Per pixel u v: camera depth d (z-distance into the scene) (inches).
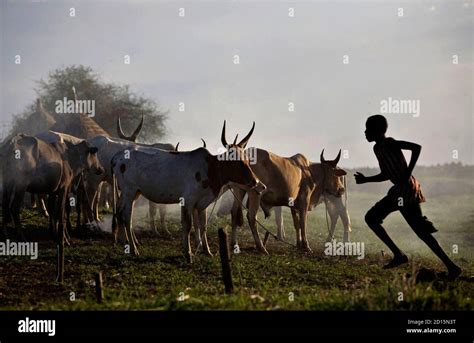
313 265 557.6
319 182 691.4
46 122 989.8
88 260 539.8
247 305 349.1
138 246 612.4
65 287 462.6
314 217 1008.9
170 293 405.7
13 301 429.1
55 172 598.2
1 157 580.1
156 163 572.1
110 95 1346.0
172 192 567.8
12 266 516.7
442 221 1028.5
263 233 753.6
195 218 603.5
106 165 676.7
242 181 563.5
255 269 527.8
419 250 710.5
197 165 564.1
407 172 438.6
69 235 635.5
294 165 652.7
